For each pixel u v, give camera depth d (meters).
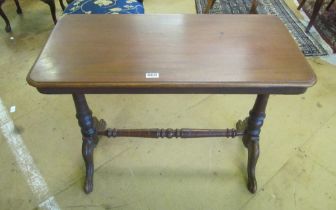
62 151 1.36
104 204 1.16
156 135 1.19
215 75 0.79
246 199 1.18
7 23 2.16
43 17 2.40
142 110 1.58
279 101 1.63
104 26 1.01
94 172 1.27
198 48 0.90
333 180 1.24
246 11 2.48
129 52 0.88
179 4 2.58
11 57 1.94
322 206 1.15
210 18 1.06
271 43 0.92
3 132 1.44
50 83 0.76
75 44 0.91
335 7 2.47
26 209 1.14
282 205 1.15
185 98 1.66
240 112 1.57
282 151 1.36
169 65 0.83
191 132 1.18
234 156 1.34
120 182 1.24
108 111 1.57
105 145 1.38
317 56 1.96
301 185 1.22
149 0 2.63
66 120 1.51
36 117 1.53
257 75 0.79
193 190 1.21
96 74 0.79
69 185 1.22
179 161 1.32
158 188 1.22
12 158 1.32
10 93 1.67
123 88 0.78
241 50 0.89
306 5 2.53
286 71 0.81
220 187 1.22
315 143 1.40
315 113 1.56
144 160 1.32
